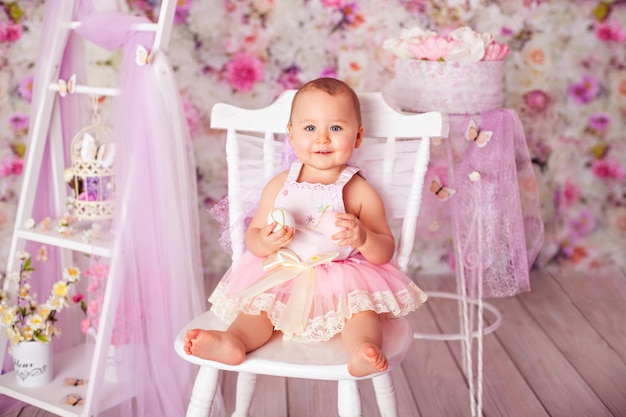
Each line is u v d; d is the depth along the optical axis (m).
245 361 1.39
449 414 2.04
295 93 1.69
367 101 1.65
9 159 2.95
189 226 1.93
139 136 1.83
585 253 3.22
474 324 2.65
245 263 1.61
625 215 3.20
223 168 3.09
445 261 3.19
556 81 3.08
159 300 1.91
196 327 1.52
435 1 2.99
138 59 1.80
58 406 1.86
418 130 1.63
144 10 2.91
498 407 2.07
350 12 2.99
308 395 2.13
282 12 2.98
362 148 1.68
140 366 1.90
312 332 1.44
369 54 3.02
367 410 2.04
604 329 2.63
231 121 1.71
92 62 2.90
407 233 1.65
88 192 2.03
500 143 2.15
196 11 2.95
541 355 2.41
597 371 2.30
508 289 2.43
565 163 3.14
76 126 2.16
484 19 3.02
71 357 2.15
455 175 2.21
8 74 2.89
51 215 2.17
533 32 3.03
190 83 3.01
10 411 2.00
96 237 1.93
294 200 1.60
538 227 2.62
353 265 1.55
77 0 2.02
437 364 2.34
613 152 3.14
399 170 1.67
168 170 1.86
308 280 1.51
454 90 2.09
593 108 3.11
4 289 2.01
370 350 1.31
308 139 1.55
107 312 1.82
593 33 3.05
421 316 2.73
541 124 3.11
